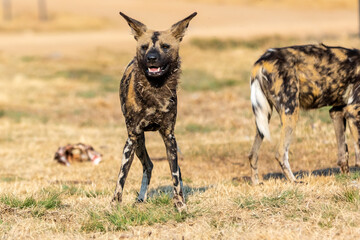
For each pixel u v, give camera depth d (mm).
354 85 25734
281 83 25297
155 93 19859
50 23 180000
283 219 19125
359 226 17984
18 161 38094
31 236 18531
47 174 33969
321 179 25516
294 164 32594
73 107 61656
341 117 26859
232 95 61438
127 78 20859
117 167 34875
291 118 25312
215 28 143750
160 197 22469
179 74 20219
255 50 98812
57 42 131125
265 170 32125
